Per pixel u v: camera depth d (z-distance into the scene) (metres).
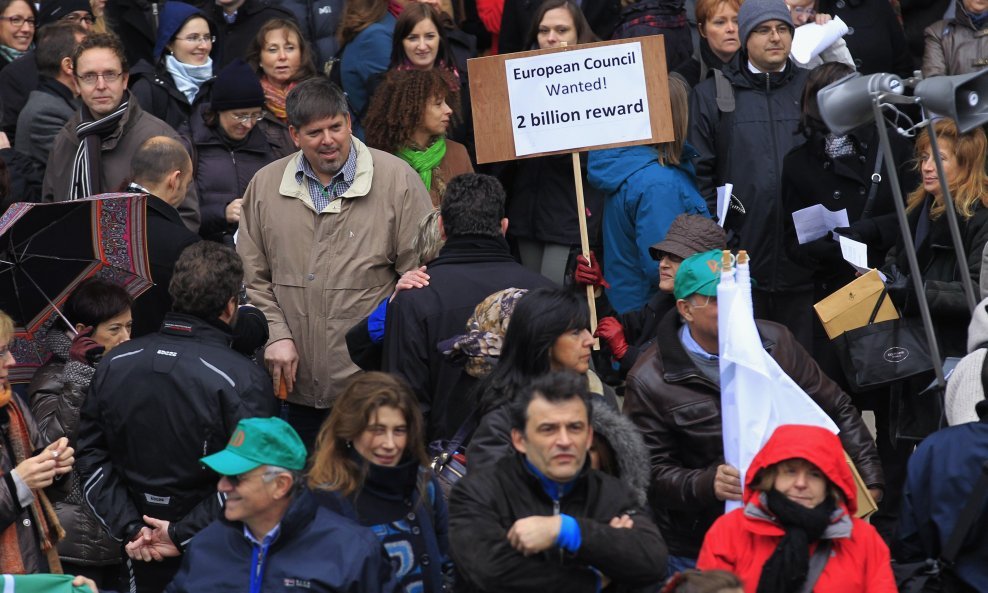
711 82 18.52
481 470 9.91
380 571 10.27
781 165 17.89
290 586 10.14
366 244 15.18
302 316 15.21
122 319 14.02
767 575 10.23
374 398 10.48
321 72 22.58
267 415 12.33
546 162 19.36
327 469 10.58
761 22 18.05
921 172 15.25
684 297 11.88
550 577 9.41
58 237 13.95
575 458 9.49
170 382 12.14
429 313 12.92
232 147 18.11
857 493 11.53
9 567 11.61
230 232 17.91
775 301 17.88
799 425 10.46
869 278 14.84
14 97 21.25
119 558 13.23
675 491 11.79
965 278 12.33
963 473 10.91
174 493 12.26
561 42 19.34
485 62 16.62
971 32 21.92
